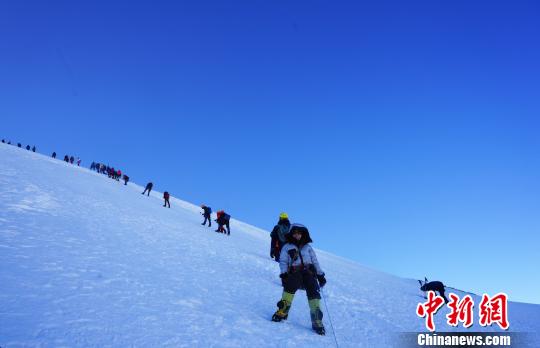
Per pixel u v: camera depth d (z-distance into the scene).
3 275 5.83
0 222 9.41
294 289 6.80
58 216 12.12
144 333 4.81
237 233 31.89
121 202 22.88
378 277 28.33
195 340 4.94
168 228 17.69
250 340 5.40
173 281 7.94
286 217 14.57
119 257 8.98
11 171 18.17
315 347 5.71
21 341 3.93
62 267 6.99
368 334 7.42
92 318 4.93
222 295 7.78
